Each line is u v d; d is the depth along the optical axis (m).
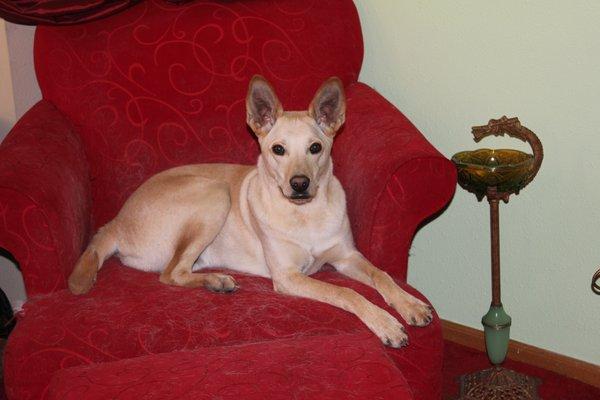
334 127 2.16
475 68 2.37
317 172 2.12
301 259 2.17
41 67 2.39
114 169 2.37
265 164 2.17
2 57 2.59
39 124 2.27
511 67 2.31
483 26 2.33
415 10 2.44
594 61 2.18
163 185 2.26
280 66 2.42
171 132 2.39
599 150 2.22
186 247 2.20
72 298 2.00
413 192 2.04
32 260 2.01
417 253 2.62
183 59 2.38
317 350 1.72
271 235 2.16
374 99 2.36
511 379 2.28
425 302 2.01
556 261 2.36
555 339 2.42
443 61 2.42
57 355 1.86
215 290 2.06
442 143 2.49
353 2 2.51
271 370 1.66
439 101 2.46
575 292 2.35
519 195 2.38
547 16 2.22
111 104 2.37
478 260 2.50
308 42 2.44
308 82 2.44
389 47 2.52
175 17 2.40
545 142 2.30
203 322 1.91
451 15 2.38
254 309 1.95
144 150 2.38
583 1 2.17
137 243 2.24
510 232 2.42
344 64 2.47
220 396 1.60
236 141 2.42
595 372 2.35
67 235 2.05
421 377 1.95
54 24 2.37
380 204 2.05
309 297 2.07
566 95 2.24
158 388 1.63
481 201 2.43
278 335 1.89
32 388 1.86
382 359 1.70
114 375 1.68
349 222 2.22
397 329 1.93
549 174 2.31
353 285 2.09
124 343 1.87
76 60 2.38
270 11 2.43
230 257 2.32
